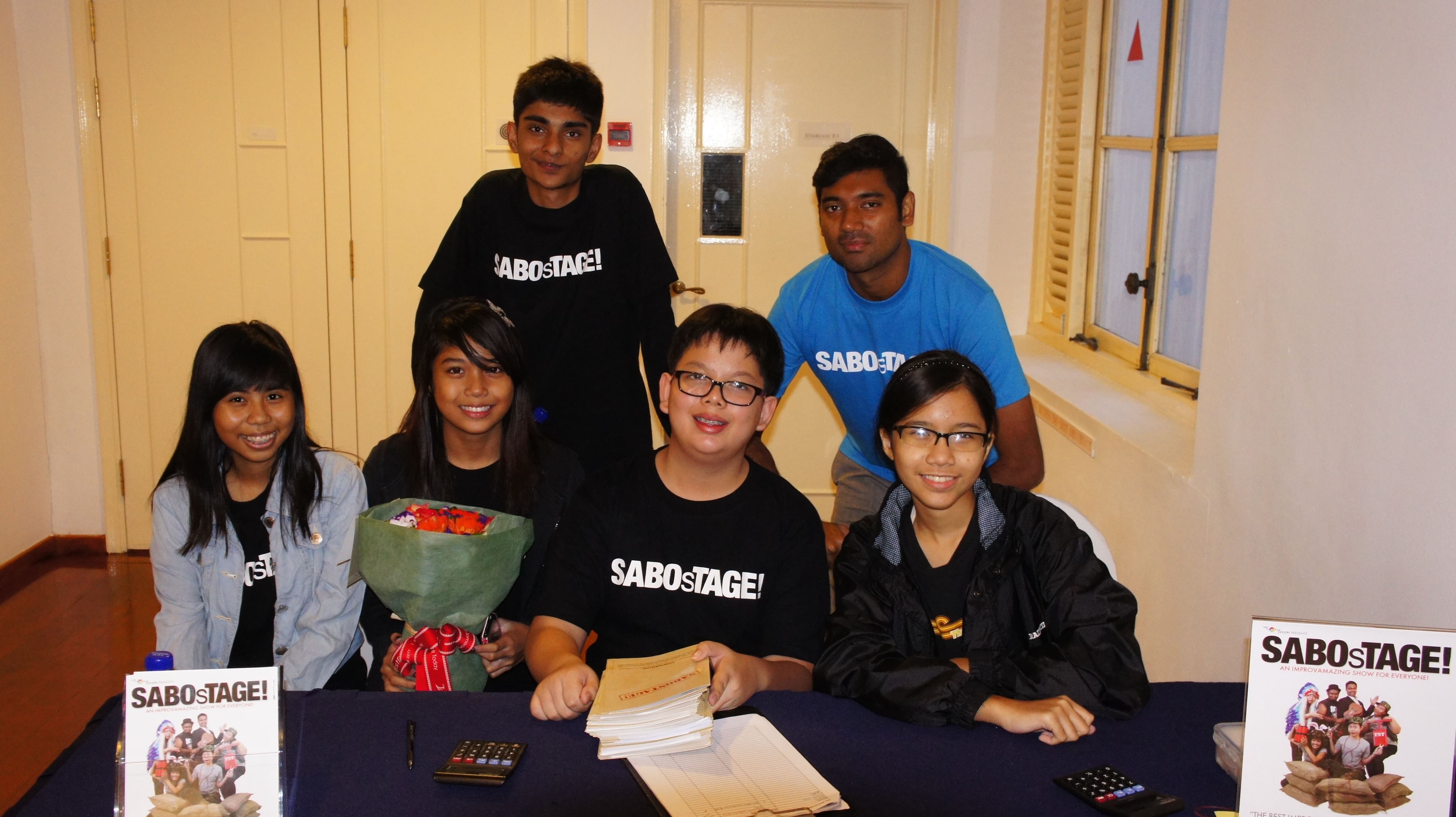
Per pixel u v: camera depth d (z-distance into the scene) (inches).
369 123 149.3
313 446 72.9
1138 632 100.5
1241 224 81.4
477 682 67.4
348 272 152.7
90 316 151.7
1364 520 65.9
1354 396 66.9
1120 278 134.0
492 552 63.3
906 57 153.6
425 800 47.5
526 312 92.7
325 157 149.8
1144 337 122.0
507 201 91.9
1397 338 62.7
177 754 44.9
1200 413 88.0
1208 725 54.8
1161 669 95.0
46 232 149.2
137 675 44.9
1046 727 52.8
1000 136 154.6
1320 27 70.8
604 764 50.6
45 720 109.1
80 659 123.8
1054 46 149.0
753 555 63.7
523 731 53.6
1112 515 106.6
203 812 44.8
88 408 154.0
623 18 148.0
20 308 146.3
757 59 153.6
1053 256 152.2
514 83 149.3
